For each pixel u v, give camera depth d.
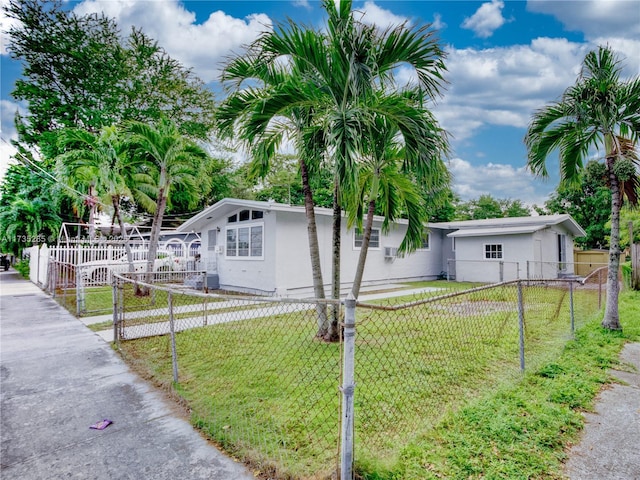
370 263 14.09
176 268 14.62
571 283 5.82
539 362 4.38
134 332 6.32
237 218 12.91
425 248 17.56
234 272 12.95
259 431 2.81
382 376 3.90
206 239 14.91
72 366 4.62
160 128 11.09
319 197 22.27
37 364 4.71
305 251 11.84
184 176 11.54
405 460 2.34
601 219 24.11
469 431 2.73
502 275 13.91
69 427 3.01
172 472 2.36
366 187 6.45
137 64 19.94
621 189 6.18
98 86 19.08
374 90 4.75
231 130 5.54
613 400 3.42
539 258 14.80
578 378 3.88
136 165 11.78
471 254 16.25
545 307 7.74
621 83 5.87
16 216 20.14
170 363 4.54
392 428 2.78
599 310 7.59
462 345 5.12
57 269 12.47
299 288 11.59
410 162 4.96
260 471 2.34
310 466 2.32
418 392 3.48
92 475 2.35
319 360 4.46
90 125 19.08
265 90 5.26
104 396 3.66
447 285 14.49
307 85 4.82
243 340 5.48
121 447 2.69
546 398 3.37
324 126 4.75
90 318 7.87
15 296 11.51
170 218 25.52
